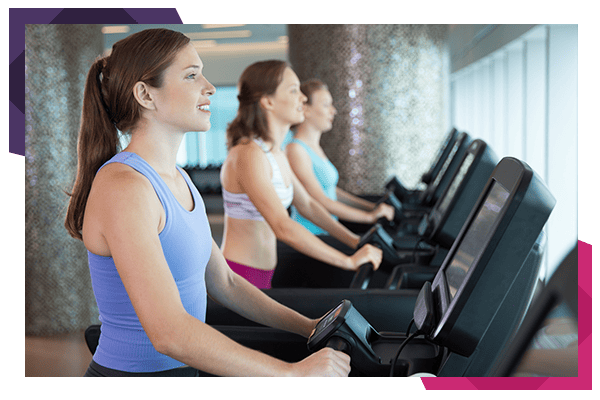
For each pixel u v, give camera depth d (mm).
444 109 4906
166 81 1209
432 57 4762
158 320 1036
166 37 1227
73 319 3760
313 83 3539
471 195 2002
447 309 1135
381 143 4754
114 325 1232
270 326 1570
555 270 2252
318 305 1790
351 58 4672
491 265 1062
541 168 4715
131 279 1058
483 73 6988
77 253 3779
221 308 1761
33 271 3662
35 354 3350
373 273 2283
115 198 1092
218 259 1479
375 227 2486
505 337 1189
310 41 4738
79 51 3682
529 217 1043
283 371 1107
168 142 1262
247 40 11320
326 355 1158
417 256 2375
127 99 1217
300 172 3408
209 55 12266
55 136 3629
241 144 2314
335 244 2812
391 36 4680
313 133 3574
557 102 3996
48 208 3654
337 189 4363
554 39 3980
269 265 2389
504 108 5930
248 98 2359
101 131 1271
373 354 1289
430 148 4828
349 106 4727
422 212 4199
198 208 1307
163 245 1177
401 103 4730
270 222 2197
